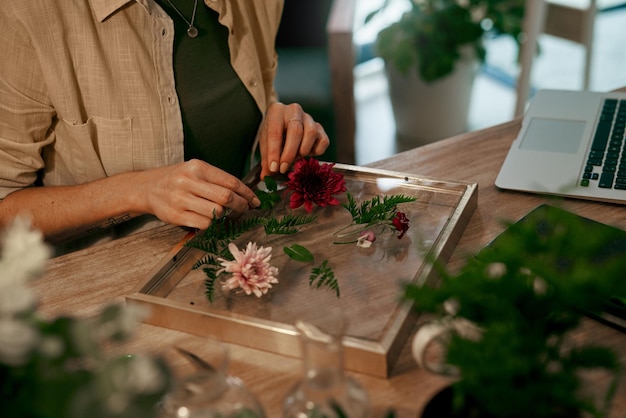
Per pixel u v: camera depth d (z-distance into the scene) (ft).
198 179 3.57
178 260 3.23
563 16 9.31
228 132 4.79
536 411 2.04
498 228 3.47
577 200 3.62
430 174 3.99
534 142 4.05
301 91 7.83
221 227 3.45
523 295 2.09
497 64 12.26
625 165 3.75
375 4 11.15
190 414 2.21
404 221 3.31
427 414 2.24
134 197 3.81
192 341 2.43
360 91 12.10
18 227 1.96
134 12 3.97
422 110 9.94
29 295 1.85
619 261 2.01
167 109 4.23
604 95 4.43
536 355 2.04
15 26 3.72
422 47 9.34
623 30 12.70
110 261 3.44
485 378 2.01
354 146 7.71
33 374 1.86
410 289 2.17
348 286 3.01
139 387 1.81
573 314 2.15
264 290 2.97
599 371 2.56
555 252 2.17
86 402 1.81
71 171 4.37
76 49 3.93
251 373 2.73
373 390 2.60
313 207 3.63
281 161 3.99
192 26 4.30
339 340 2.16
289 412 2.29
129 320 1.87
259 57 5.02
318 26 8.43
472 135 4.36
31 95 3.92
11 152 4.02
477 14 9.48
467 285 2.11
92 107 4.10
